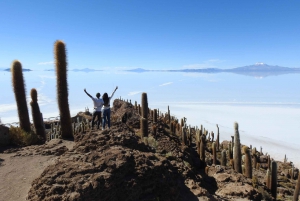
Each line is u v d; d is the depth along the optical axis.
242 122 59.62
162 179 6.63
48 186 5.33
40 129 14.87
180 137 20.17
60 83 13.71
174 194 6.79
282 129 52.44
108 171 5.84
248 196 9.84
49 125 31.50
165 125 23.77
